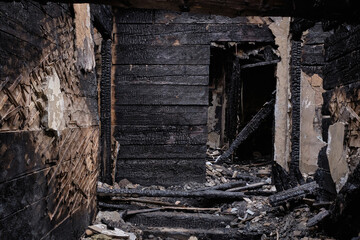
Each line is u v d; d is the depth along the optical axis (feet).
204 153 17.85
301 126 17.19
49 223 8.20
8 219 6.13
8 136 6.05
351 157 9.40
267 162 26.32
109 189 15.25
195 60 17.57
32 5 7.17
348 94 9.58
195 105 17.72
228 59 26.37
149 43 17.54
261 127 30.89
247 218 13.93
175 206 15.30
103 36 16.89
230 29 17.53
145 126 17.74
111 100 17.66
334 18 5.65
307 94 17.16
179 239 13.15
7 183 6.07
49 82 7.82
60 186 8.92
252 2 5.30
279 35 17.39
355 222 9.18
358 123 9.02
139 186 17.58
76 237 10.49
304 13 5.48
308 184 13.85
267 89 31.68
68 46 9.60
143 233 13.21
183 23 17.54
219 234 13.05
